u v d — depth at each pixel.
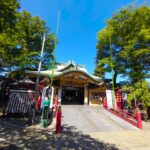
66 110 17.67
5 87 19.30
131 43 20.36
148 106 17.45
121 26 22.45
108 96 20.52
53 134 9.69
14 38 13.84
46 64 28.23
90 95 24.42
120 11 23.00
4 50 12.69
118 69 23.22
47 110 11.73
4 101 14.35
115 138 9.87
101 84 23.84
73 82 23.47
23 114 13.20
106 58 24.30
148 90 17.19
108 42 24.53
